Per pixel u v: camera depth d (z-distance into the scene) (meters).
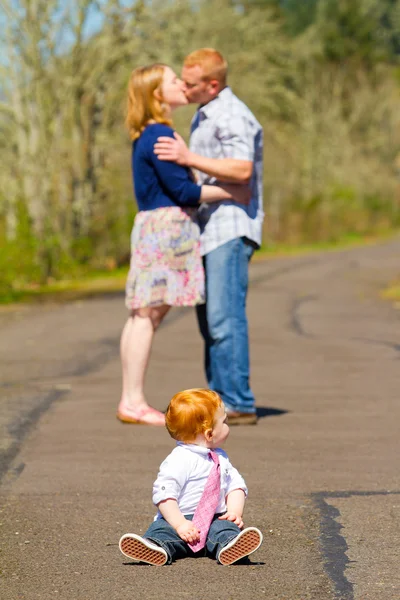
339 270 53.31
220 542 7.05
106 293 37.94
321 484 9.38
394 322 25.39
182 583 6.70
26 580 6.80
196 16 55.16
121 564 7.14
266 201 96.50
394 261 63.69
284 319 26.41
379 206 119.69
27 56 44.16
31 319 26.88
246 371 12.31
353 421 12.48
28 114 44.81
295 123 109.75
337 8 136.62
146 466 10.17
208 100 12.40
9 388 15.34
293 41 89.38
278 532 7.86
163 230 12.23
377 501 8.76
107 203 52.06
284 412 13.15
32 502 8.85
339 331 23.30
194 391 7.38
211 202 12.37
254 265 59.28
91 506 8.70
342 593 6.46
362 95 126.25
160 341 21.39
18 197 44.34
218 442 7.33
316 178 108.00
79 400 14.22
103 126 50.03
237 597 6.41
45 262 43.56
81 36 45.34
